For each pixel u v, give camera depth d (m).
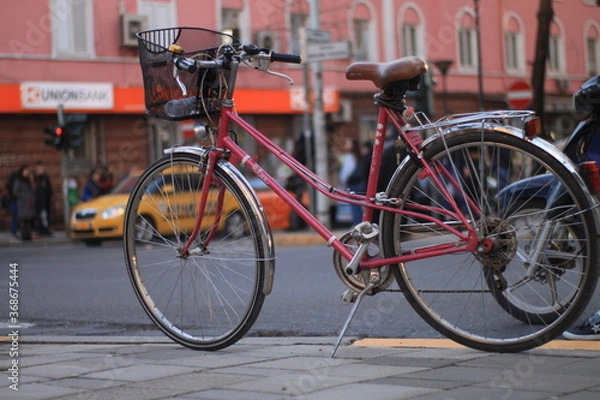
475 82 43.28
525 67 43.22
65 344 7.80
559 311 6.19
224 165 6.87
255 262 6.69
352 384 5.54
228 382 5.73
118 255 21.03
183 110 6.88
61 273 15.88
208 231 6.92
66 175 34.53
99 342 7.70
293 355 6.61
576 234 6.07
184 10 40.09
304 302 10.54
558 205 6.15
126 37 38.41
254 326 9.08
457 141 6.23
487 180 6.25
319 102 27.11
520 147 6.06
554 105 41.97
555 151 5.98
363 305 9.75
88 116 38.91
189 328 7.03
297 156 31.77
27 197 32.66
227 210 6.86
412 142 6.37
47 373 6.24
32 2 36.66
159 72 6.95
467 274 6.37
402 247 6.45
